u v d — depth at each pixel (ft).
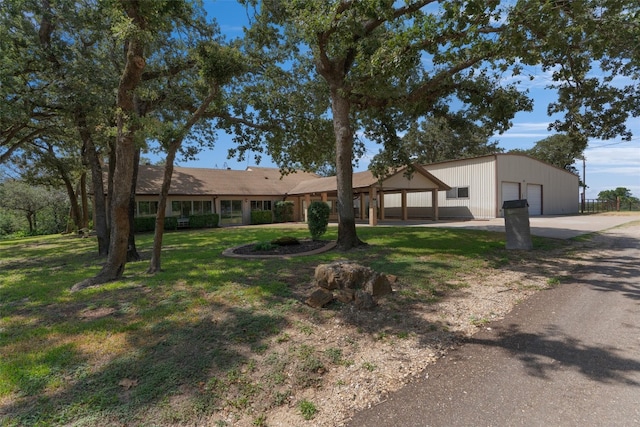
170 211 77.10
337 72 31.60
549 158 133.08
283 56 36.73
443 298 17.49
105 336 12.67
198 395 9.34
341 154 31.58
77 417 8.39
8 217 114.93
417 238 37.65
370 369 10.96
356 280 16.96
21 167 68.28
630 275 22.11
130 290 18.45
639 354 11.39
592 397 9.06
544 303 16.89
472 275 21.90
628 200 119.85
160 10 18.33
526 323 14.37
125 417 8.45
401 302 16.56
